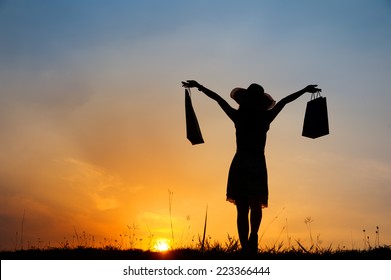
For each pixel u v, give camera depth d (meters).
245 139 12.84
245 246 12.60
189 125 13.86
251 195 12.62
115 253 13.36
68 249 14.04
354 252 13.38
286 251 13.42
